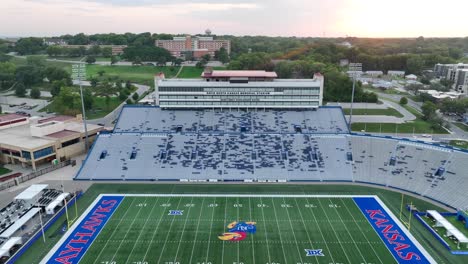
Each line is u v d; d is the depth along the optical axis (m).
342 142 91.06
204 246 55.34
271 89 102.12
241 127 97.44
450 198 70.06
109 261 51.47
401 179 78.38
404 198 71.88
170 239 57.28
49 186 77.06
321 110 105.06
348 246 55.44
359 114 132.12
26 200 68.81
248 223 62.19
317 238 57.62
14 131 100.25
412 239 57.31
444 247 55.09
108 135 94.44
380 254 53.31
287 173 81.75
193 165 84.12
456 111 138.12
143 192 74.62
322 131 96.38
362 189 76.12
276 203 69.81
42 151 87.31
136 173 82.25
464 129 120.88
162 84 102.25
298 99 102.94
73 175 83.44
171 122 100.00
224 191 75.19
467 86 180.12
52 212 65.25
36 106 154.25
